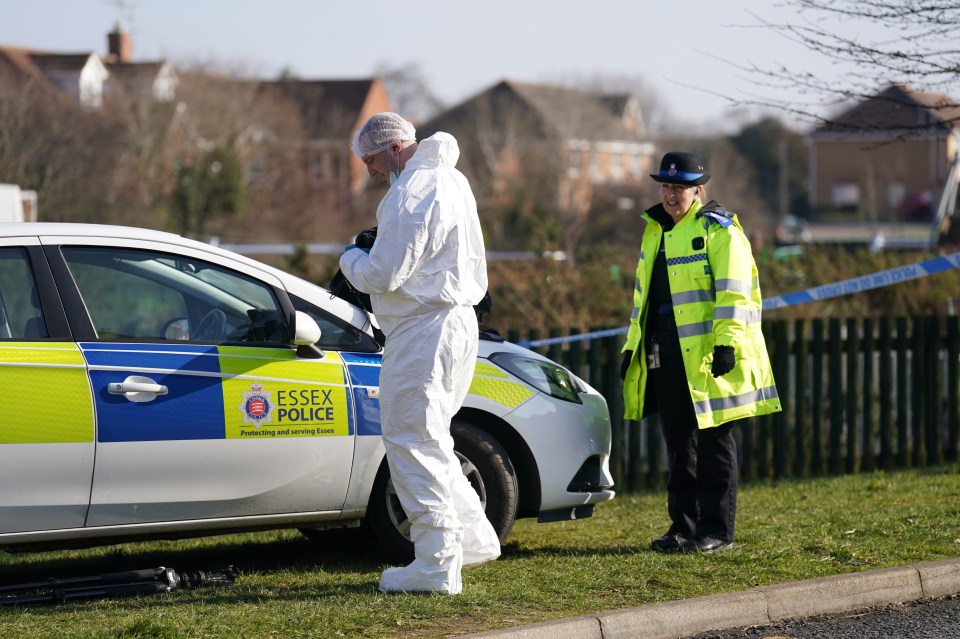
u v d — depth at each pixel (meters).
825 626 19.34
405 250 18.39
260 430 20.81
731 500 22.94
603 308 45.69
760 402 22.86
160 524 20.31
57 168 126.25
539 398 23.36
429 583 19.50
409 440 19.23
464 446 22.44
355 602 19.06
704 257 22.45
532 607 18.89
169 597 19.98
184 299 21.67
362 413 21.69
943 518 25.25
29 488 19.25
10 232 20.19
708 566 21.47
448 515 19.45
